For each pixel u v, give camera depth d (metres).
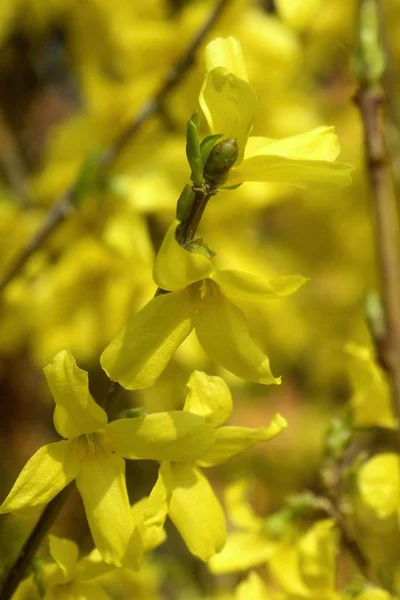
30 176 0.76
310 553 0.43
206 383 0.38
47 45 0.80
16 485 0.36
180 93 0.60
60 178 0.62
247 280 0.36
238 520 0.45
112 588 0.55
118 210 0.58
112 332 0.62
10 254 0.62
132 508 0.38
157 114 0.61
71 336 0.63
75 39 0.72
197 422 0.36
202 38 0.53
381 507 0.43
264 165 0.36
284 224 0.84
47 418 0.82
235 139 0.36
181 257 0.35
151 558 0.65
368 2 0.47
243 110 0.36
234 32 0.62
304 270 0.82
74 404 0.36
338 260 0.85
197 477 0.38
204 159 0.36
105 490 0.37
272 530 0.45
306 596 0.44
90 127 0.63
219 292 0.36
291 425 0.87
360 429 0.45
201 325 0.36
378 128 0.47
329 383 0.91
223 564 0.45
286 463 0.85
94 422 0.36
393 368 0.45
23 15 0.73
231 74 0.36
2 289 0.55
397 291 0.46
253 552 0.45
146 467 0.71
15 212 0.63
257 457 0.84
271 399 0.88
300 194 0.79
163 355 0.36
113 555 0.36
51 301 0.62
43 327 0.63
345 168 0.35
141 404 0.67
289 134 0.65
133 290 0.61
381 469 0.43
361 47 0.47
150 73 0.62
